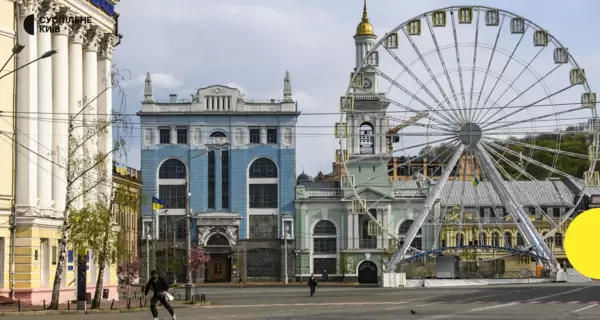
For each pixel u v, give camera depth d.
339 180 180.00
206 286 142.38
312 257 163.62
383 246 163.50
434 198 127.44
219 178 163.50
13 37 65.88
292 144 163.88
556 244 175.50
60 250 59.91
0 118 64.88
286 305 69.44
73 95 74.12
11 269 65.06
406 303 70.12
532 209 176.50
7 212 65.06
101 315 55.22
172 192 162.62
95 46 78.62
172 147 163.38
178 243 159.50
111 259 64.81
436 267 142.38
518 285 122.69
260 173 164.00
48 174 68.50
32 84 66.50
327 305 68.25
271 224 163.00
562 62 116.44
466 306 63.50
